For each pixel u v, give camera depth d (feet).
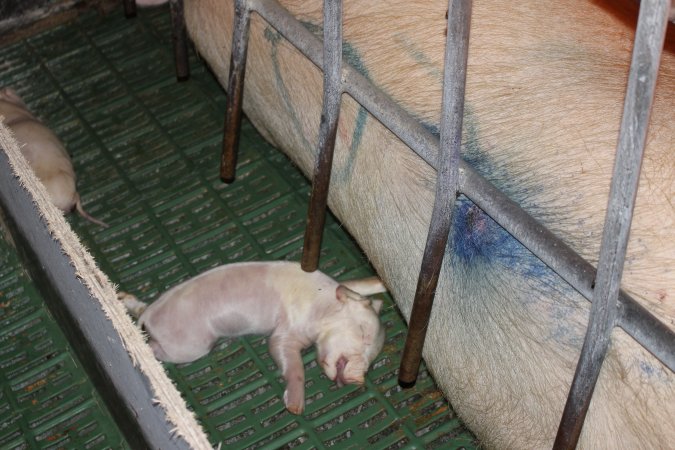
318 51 3.23
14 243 4.19
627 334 2.52
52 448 3.62
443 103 2.70
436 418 3.60
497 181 2.92
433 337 3.28
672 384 2.52
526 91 3.01
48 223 3.06
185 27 4.70
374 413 3.63
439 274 3.12
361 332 3.58
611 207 2.28
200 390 3.74
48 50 5.21
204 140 4.63
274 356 3.68
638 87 2.12
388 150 3.25
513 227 2.64
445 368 3.29
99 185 4.48
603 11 3.27
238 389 3.73
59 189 4.11
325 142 3.36
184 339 3.67
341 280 4.03
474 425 3.30
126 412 3.32
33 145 4.15
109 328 2.93
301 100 3.71
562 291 2.76
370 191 3.41
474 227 2.98
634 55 2.11
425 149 2.88
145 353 2.60
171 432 2.58
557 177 2.82
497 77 3.07
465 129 3.03
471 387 3.18
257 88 4.02
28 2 5.23
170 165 4.54
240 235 4.23
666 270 2.56
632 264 2.60
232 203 4.35
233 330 3.75
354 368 3.56
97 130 4.74
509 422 3.07
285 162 4.49
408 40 3.29
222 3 4.09
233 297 3.69
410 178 3.18
